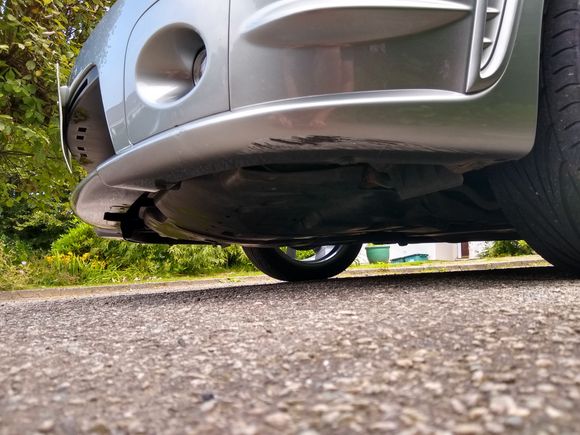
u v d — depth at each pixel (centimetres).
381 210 195
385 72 145
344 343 106
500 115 151
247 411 74
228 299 198
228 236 222
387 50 144
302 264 311
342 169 167
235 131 148
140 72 168
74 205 225
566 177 163
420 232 226
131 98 171
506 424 64
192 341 119
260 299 188
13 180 533
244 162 155
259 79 147
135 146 171
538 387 76
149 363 102
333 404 74
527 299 145
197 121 154
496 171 176
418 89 146
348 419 69
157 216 212
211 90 152
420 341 104
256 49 147
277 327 127
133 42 171
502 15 150
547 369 83
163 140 160
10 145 464
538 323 113
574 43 161
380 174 167
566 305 132
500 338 103
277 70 145
